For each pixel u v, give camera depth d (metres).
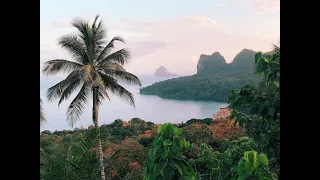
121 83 19.84
